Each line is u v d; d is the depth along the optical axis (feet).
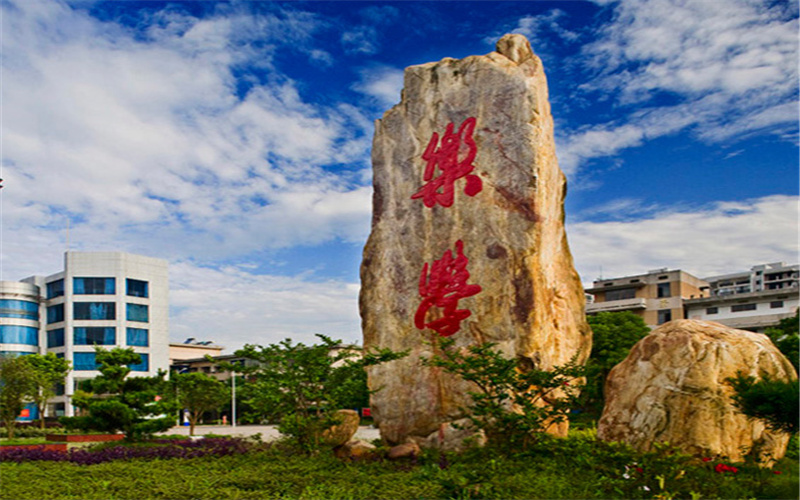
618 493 29.37
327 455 43.57
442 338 47.62
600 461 34.42
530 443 40.60
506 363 40.86
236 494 32.01
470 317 47.67
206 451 49.47
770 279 180.65
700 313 146.20
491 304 47.03
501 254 47.34
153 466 43.29
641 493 29.19
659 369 38.83
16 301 170.09
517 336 45.62
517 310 46.03
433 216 51.44
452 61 53.78
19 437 98.84
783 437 37.01
